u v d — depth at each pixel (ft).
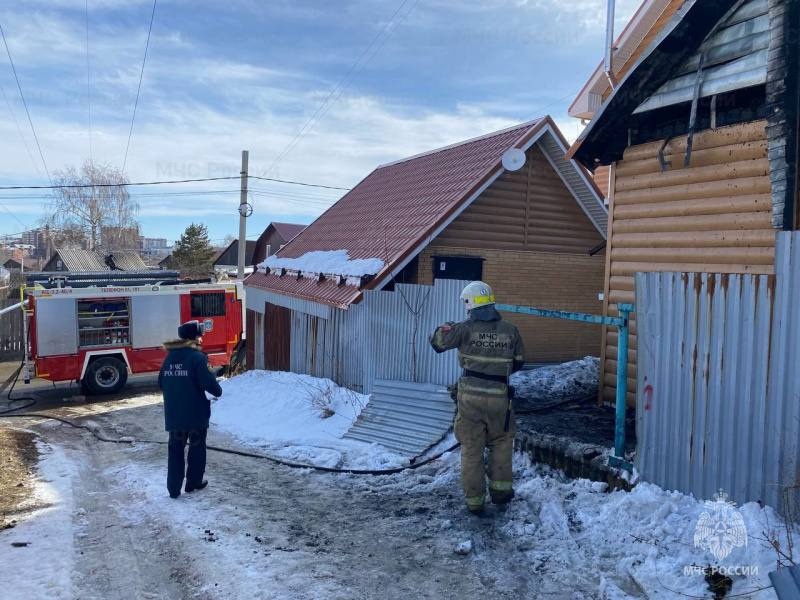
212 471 21.83
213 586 12.81
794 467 11.90
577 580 12.44
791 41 15.81
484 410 15.69
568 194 39.09
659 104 20.49
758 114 17.80
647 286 14.82
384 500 18.02
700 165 19.58
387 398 27.45
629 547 13.05
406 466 21.25
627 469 15.48
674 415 14.25
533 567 13.12
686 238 20.01
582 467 16.76
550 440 18.07
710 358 13.47
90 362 47.62
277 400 33.73
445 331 16.38
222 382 43.27
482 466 15.93
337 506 17.63
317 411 29.89
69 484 21.22
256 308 48.98
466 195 33.96
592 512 14.80
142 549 14.83
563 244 39.34
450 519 15.90
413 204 39.60
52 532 16.08
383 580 12.89
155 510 17.61
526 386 27.94
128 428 33.30
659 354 14.60
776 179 16.20
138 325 49.06
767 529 11.54
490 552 13.98
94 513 17.74
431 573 13.15
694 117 19.16
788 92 15.84
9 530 16.31
